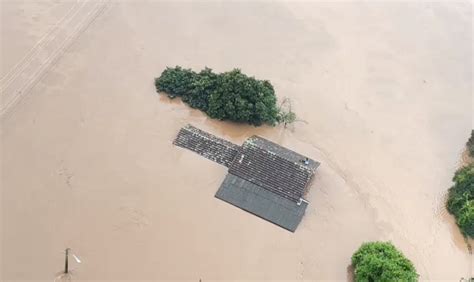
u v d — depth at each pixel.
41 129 50.59
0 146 48.75
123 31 61.50
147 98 54.88
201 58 59.91
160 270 42.34
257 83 52.47
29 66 55.75
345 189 49.66
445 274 44.97
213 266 43.06
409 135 55.25
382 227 47.38
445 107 58.62
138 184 47.62
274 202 46.97
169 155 50.25
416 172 51.97
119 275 41.72
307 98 57.38
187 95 55.00
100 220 44.84
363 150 53.19
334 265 44.25
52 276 41.03
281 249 44.69
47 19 61.16
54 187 46.53
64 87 54.50
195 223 45.53
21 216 44.28
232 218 46.16
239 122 53.84
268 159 48.88
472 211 46.75
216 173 49.25
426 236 47.31
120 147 50.28
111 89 55.16
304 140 53.34
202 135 51.41
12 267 41.25
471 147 53.53
